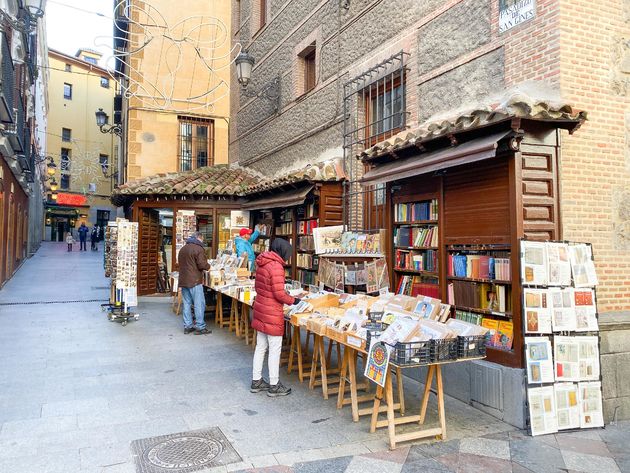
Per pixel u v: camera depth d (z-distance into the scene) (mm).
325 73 9461
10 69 9000
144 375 5590
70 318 9156
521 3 5141
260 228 10969
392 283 6430
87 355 6449
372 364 3871
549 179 4578
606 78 4953
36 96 21062
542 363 4188
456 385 4941
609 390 4523
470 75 5855
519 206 4379
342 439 3916
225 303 9406
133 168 14227
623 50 5074
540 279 4293
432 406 4766
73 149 38219
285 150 11219
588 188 4836
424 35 6730
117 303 8875
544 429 4082
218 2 15000
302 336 8227
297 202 8453
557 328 4266
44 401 4680
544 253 4332
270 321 4922
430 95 6551
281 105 11508
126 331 8086
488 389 4516
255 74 13211
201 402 4742
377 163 6484
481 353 3912
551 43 4789
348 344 4254
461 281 5188
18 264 18031
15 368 5770
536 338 4219
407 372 5777
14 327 8211
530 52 5016
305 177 8125
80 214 38625
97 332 7949
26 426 4070
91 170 38812
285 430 4082
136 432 3984
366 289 7035
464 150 4516
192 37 14664
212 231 11773
